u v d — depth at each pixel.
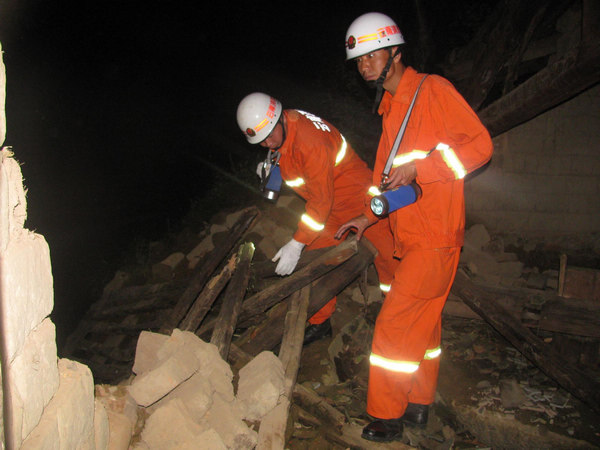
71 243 9.20
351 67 7.29
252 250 3.79
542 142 5.41
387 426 2.89
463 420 3.32
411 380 2.87
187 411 2.34
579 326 3.72
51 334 1.63
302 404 3.05
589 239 5.37
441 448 2.96
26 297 1.44
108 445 2.09
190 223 6.12
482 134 2.44
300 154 3.24
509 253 5.15
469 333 4.14
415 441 2.96
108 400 2.42
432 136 2.59
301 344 3.13
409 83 2.63
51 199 11.09
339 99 7.29
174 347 2.57
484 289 4.10
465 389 3.54
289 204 5.14
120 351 4.90
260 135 3.22
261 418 2.60
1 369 1.26
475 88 4.96
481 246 5.29
